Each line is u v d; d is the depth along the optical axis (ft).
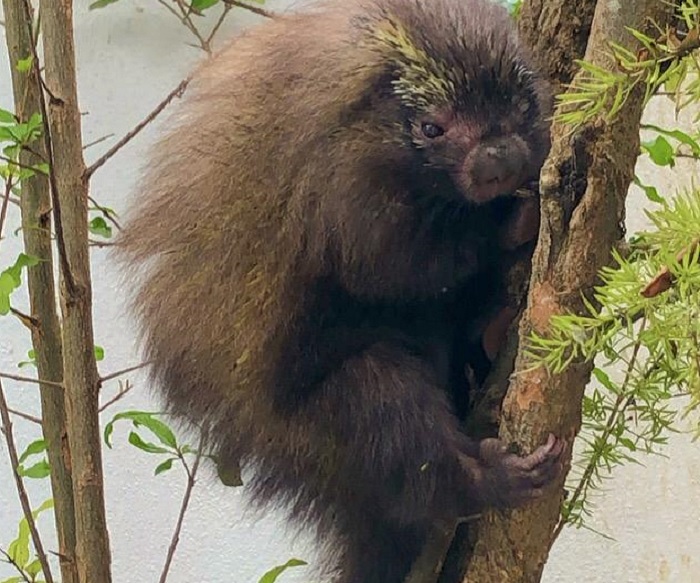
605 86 3.03
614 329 3.30
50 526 9.32
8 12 5.92
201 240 5.66
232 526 9.23
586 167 3.82
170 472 9.21
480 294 5.85
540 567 4.76
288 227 5.43
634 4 3.38
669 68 2.94
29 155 5.90
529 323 4.13
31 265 5.76
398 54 5.18
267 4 8.66
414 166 5.23
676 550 8.92
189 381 5.95
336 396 5.63
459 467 5.21
